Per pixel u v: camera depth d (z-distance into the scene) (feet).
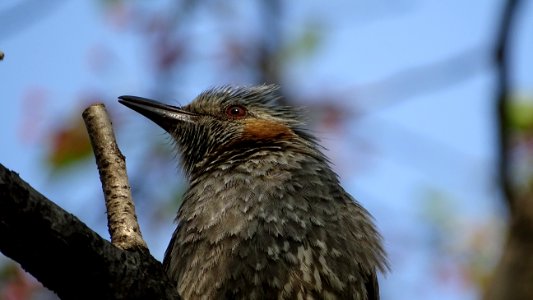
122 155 29.55
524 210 32.63
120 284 24.97
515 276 32.01
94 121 29.86
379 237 37.73
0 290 49.70
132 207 28.50
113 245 25.25
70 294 24.48
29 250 23.50
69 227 23.81
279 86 45.57
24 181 23.21
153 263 26.18
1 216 22.86
